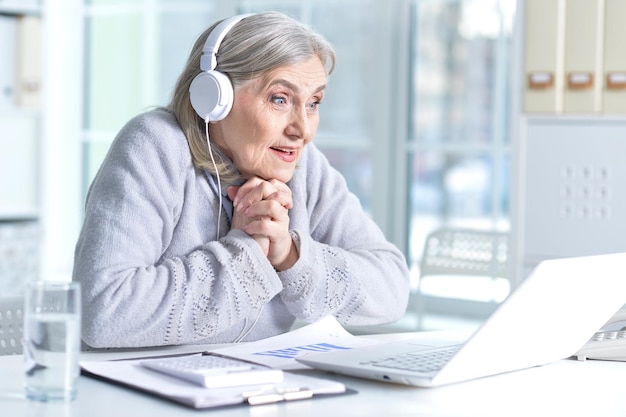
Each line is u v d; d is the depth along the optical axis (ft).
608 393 4.05
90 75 17.22
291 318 5.83
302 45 5.50
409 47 14.89
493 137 14.42
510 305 3.86
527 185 9.45
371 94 14.97
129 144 5.50
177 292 5.02
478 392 3.97
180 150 5.56
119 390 3.76
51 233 17.34
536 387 4.12
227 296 5.07
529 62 9.27
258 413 3.45
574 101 9.10
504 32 14.23
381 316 5.86
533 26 9.21
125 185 5.33
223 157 5.72
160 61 16.44
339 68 15.17
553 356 4.55
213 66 5.49
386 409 3.59
